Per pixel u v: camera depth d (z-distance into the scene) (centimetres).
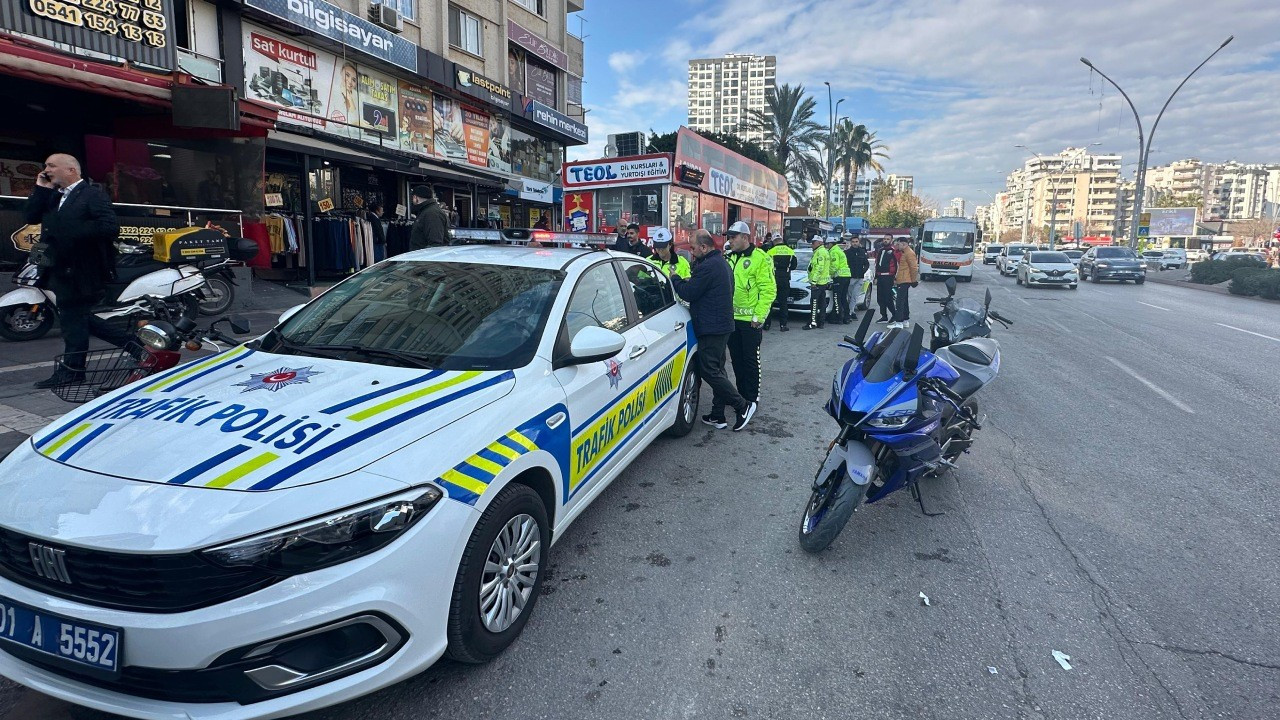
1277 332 1285
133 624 199
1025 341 1124
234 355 333
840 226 3303
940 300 597
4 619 216
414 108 1792
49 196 513
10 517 214
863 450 366
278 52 1389
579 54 2755
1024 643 300
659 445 554
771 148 4503
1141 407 699
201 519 205
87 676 208
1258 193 17625
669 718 249
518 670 274
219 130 1025
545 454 301
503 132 2212
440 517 238
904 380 369
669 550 377
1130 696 267
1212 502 457
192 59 1222
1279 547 394
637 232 1027
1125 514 437
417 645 233
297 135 1329
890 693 265
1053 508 445
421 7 1823
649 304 495
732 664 281
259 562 204
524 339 332
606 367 379
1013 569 365
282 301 1144
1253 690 272
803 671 277
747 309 613
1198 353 1024
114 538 202
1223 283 2752
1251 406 707
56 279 522
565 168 1295
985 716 254
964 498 460
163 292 616
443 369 303
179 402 269
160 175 1009
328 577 212
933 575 357
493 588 273
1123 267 2761
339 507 217
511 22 2203
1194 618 321
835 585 345
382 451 238
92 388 372
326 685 216
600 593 332
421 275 388
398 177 1786
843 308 1313
